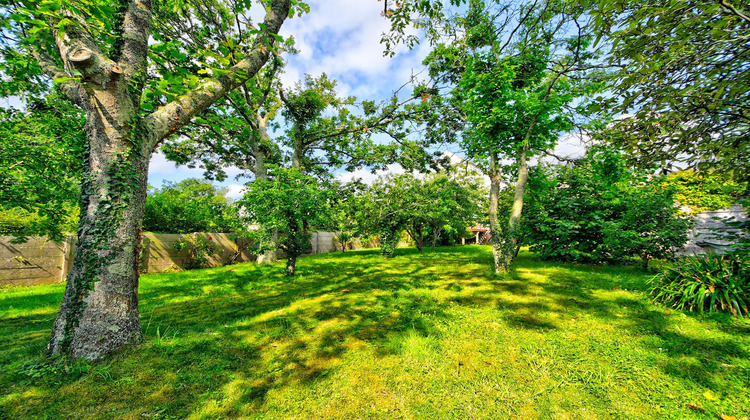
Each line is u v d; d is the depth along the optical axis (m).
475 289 5.41
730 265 4.02
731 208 6.84
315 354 2.90
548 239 8.45
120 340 2.73
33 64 3.67
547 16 6.11
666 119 2.70
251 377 2.47
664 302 4.09
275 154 13.43
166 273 8.57
